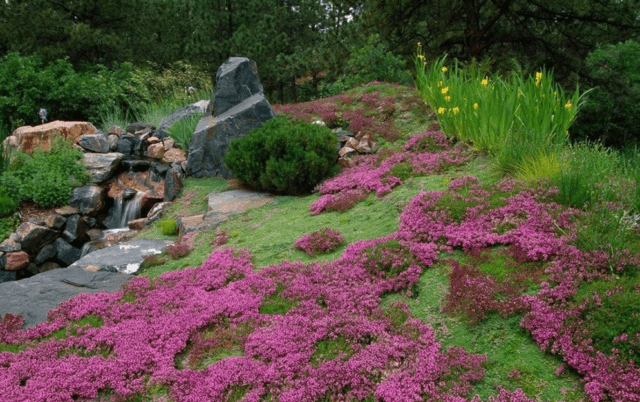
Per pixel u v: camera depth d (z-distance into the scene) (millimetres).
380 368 4688
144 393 4824
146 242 9336
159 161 13758
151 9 25891
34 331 5918
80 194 12164
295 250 7516
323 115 14109
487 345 4746
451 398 4199
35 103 17594
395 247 6445
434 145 10305
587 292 4746
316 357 5012
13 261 10406
